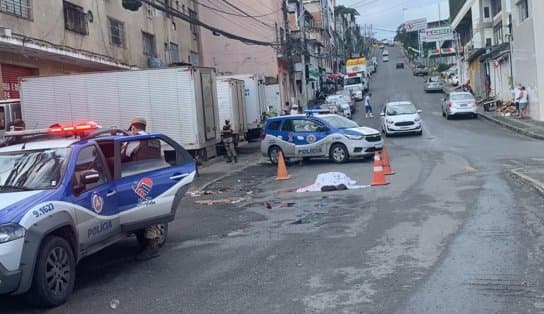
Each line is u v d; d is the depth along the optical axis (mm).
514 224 9188
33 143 7844
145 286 7219
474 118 36969
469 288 6270
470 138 25922
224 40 47219
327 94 70688
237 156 26219
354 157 20547
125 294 6934
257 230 10156
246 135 29484
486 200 11383
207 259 8336
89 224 7195
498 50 41875
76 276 7914
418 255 7727
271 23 47500
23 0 19469
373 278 6828
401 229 9344
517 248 7773
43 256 6363
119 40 26766
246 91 29906
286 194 14359
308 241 8977
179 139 19688
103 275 7887
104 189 7602
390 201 12062
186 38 36406
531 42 31344
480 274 6742
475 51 51688
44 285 6371
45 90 19531
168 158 8852
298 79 57844
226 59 47438
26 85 19469
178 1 34969
